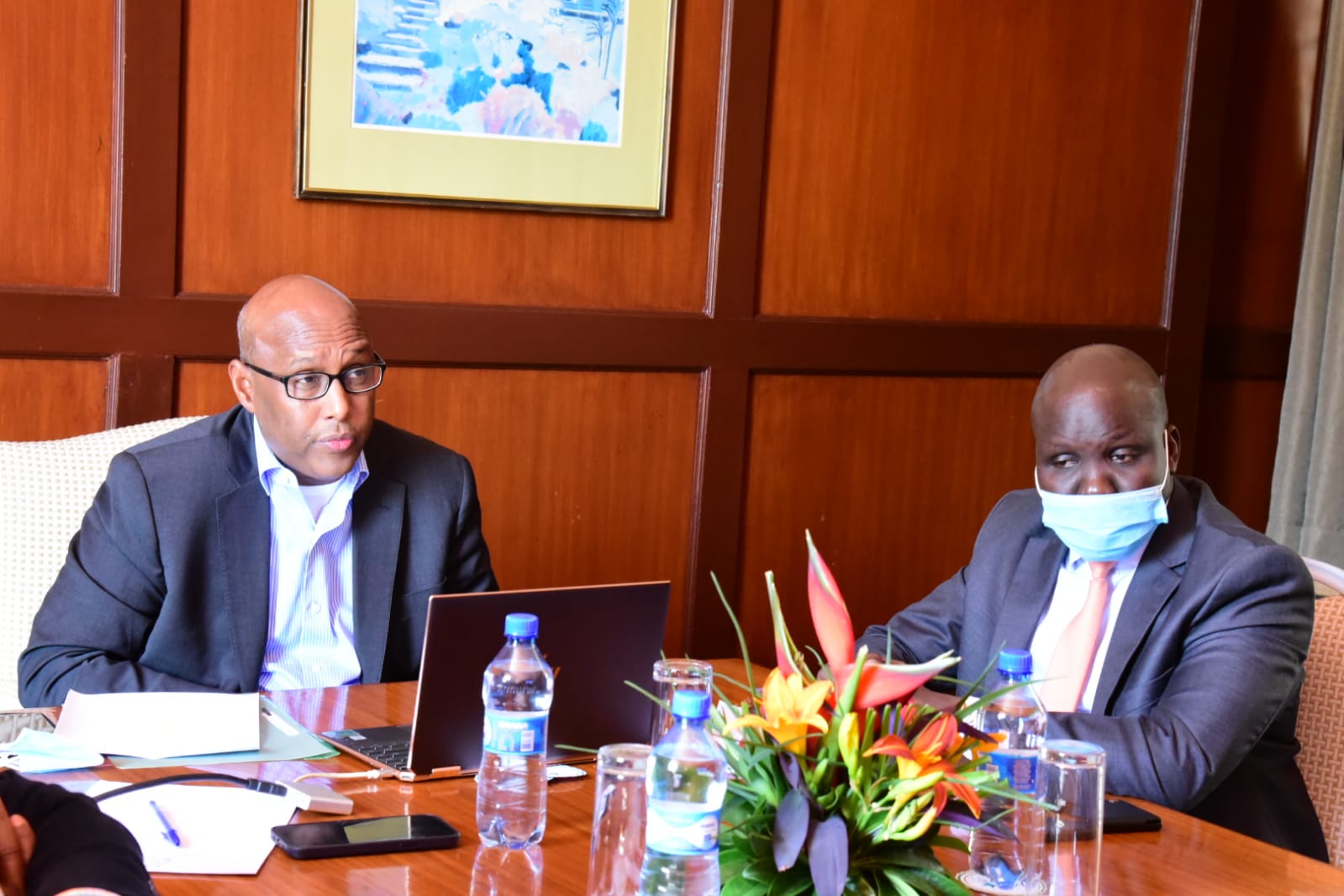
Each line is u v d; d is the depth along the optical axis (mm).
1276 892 1400
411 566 2270
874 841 1100
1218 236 4254
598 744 1698
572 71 3309
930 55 3705
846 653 1120
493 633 1598
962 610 2246
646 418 3529
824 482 3756
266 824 1413
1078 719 1727
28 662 2059
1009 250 3877
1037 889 1351
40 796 1201
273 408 2145
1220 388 4312
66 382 2961
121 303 2961
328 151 3107
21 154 2861
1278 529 4223
